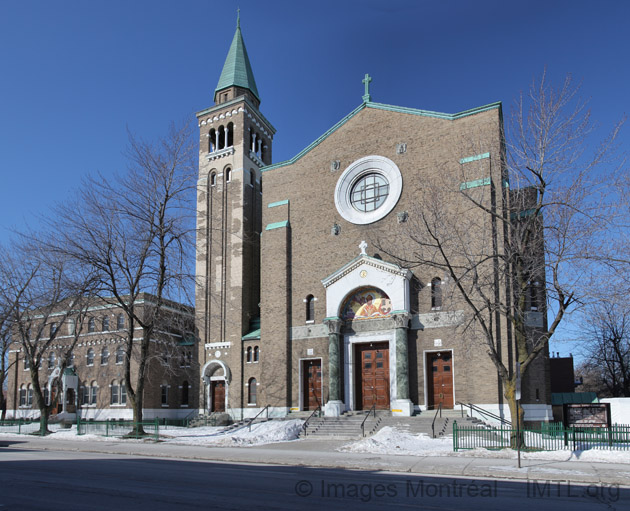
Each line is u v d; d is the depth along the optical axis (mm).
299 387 40438
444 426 31594
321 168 43188
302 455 23703
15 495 13156
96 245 33906
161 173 35844
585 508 12219
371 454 24031
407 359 36156
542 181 25484
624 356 57656
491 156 35750
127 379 35312
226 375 45750
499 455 22609
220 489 14148
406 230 33062
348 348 38969
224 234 49406
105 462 21312
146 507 11586
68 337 57656
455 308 34594
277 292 42375
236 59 56719
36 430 43406
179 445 30141
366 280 38188
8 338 49250
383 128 41125
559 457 21859
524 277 27031
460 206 35500
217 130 52625
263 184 45312
